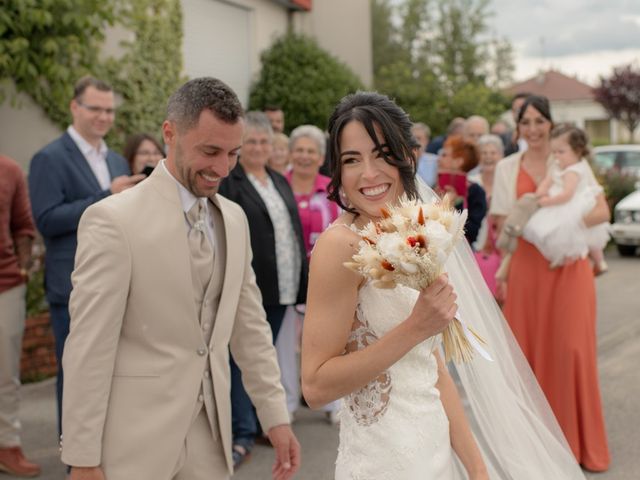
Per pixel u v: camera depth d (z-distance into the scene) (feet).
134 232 8.29
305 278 17.37
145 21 26.13
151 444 8.32
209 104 8.32
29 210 16.06
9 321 15.40
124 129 25.52
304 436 17.49
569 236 15.14
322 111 34.45
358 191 7.06
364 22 40.86
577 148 15.80
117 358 8.37
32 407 19.71
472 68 123.85
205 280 8.86
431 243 6.07
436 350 7.79
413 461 6.98
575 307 15.35
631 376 21.67
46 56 22.03
